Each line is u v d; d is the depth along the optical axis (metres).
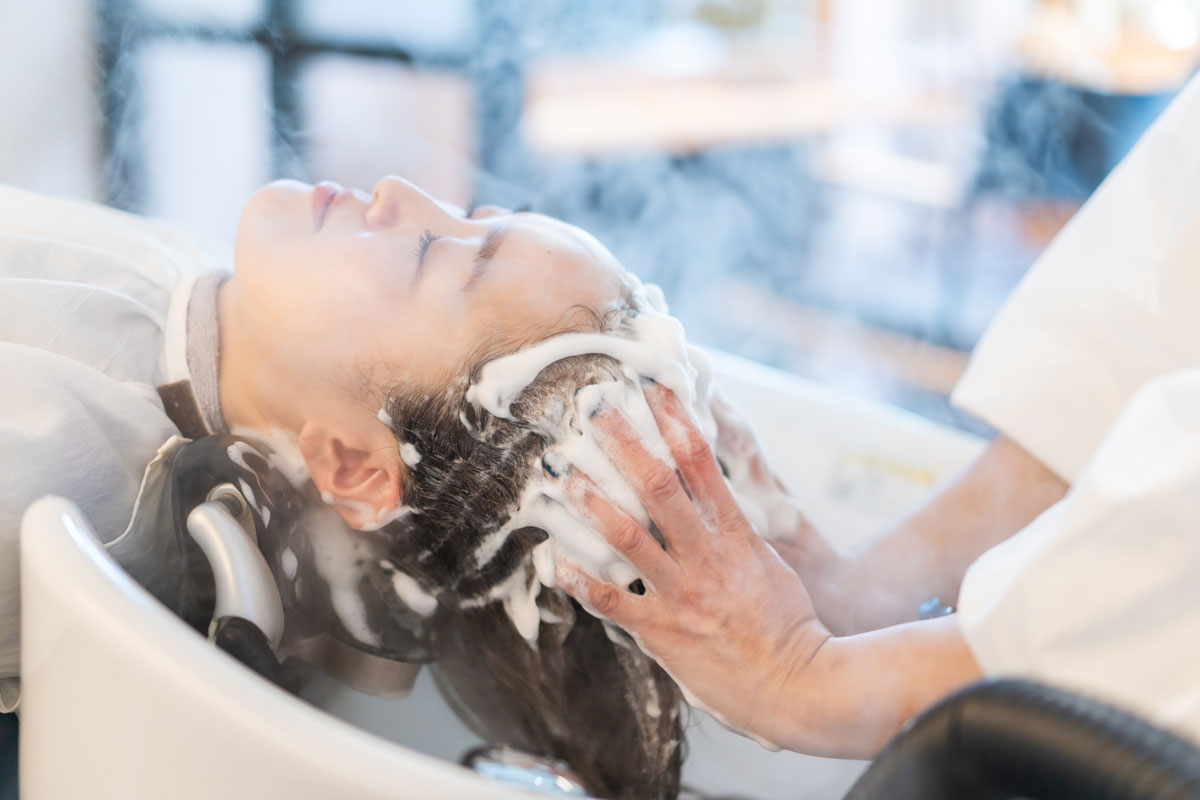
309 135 2.17
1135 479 0.53
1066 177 2.68
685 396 0.74
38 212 0.96
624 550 0.67
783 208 2.99
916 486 1.19
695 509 0.69
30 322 0.79
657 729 0.79
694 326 2.70
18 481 0.68
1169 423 0.55
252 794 0.50
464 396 0.72
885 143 3.12
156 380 0.83
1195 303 0.80
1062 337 0.88
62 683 0.57
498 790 0.49
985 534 0.92
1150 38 2.62
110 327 0.83
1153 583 0.52
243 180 2.08
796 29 3.36
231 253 1.17
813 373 2.51
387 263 0.76
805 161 3.00
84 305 0.81
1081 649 0.54
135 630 0.53
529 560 0.74
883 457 1.21
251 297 0.79
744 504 0.84
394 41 2.25
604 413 0.71
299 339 0.76
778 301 2.84
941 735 0.45
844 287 2.86
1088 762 0.40
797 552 0.89
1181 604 0.52
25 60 1.86
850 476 1.22
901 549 0.92
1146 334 0.83
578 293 0.76
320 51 2.16
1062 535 0.55
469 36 2.38
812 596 0.88
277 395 0.78
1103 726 0.41
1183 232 0.81
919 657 0.64
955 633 0.64
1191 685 0.52
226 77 2.08
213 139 2.08
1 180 1.88
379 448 0.76
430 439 0.73
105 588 0.56
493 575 0.76
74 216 0.98
